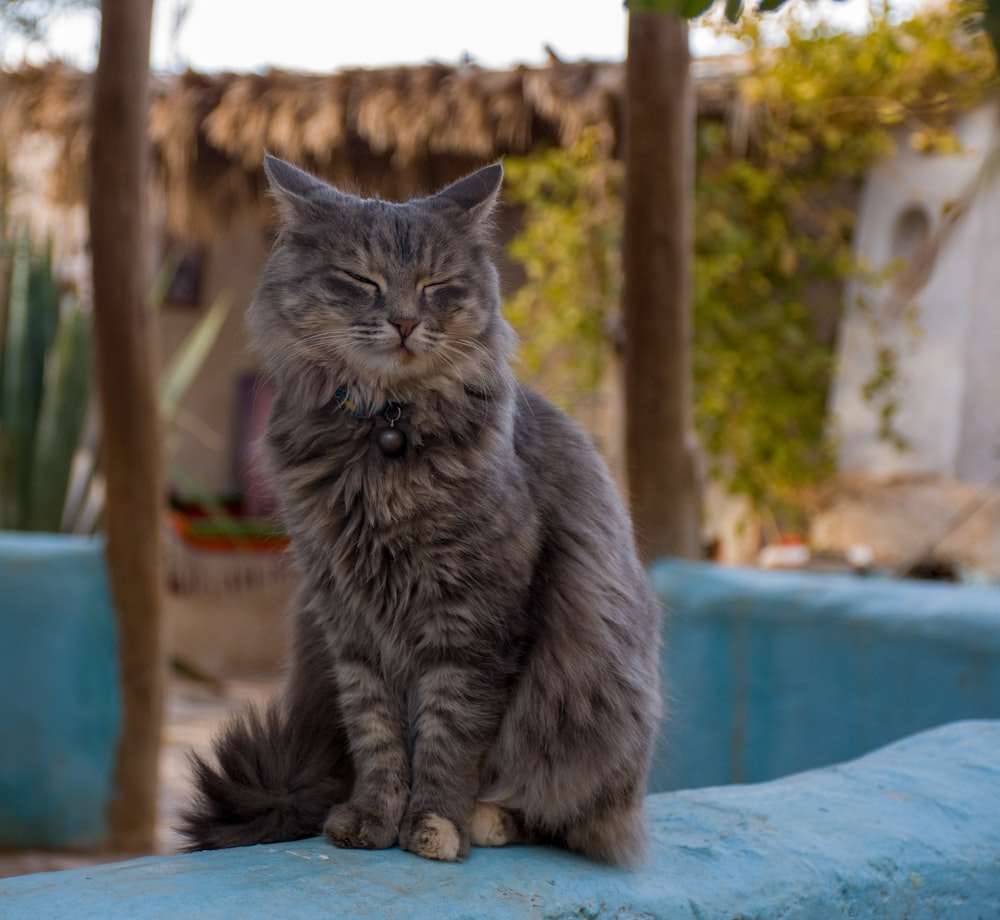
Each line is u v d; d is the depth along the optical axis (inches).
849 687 72.1
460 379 45.4
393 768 44.4
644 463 77.7
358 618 44.9
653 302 76.6
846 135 116.3
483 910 39.1
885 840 45.8
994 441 110.8
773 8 34.8
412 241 46.3
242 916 36.9
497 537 43.5
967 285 112.7
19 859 83.3
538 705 44.6
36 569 85.9
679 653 77.2
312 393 45.9
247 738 45.2
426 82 118.8
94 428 116.6
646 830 45.1
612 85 110.4
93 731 86.2
